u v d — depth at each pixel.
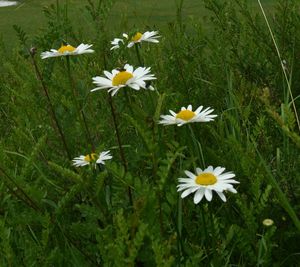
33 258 0.29
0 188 0.31
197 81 0.55
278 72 0.55
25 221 0.31
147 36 0.47
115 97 0.44
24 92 0.47
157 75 0.52
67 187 0.38
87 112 0.45
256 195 0.31
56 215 0.32
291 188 0.36
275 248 0.34
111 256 0.25
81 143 0.43
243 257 0.34
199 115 0.32
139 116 0.32
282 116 0.35
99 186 0.31
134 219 0.24
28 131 0.42
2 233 0.26
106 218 0.32
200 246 0.31
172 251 0.30
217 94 0.53
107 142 0.41
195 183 0.28
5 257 0.27
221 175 0.28
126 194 0.33
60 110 0.43
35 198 0.32
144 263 0.29
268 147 0.41
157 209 0.28
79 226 0.31
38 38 0.46
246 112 0.40
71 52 0.39
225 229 0.34
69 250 0.32
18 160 0.41
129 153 0.40
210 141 0.46
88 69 0.48
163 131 0.37
